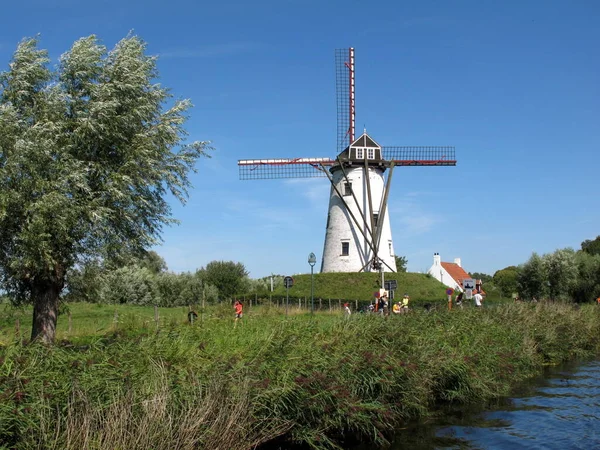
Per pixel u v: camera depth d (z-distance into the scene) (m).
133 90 17.81
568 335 24.50
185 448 8.59
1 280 16.92
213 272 68.69
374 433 11.77
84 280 18.23
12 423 7.47
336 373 11.69
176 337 12.14
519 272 65.25
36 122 16.44
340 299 41.03
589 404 15.32
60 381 8.67
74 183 16.16
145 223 18.64
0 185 15.19
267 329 13.73
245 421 9.69
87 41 17.81
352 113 51.78
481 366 16.70
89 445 7.91
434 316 19.42
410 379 13.45
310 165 51.28
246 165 50.66
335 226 50.97
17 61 16.95
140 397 8.87
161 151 18.39
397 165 51.34
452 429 12.80
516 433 12.52
